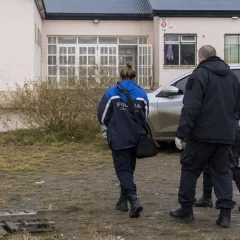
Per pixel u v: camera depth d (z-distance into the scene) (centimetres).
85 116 1495
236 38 3466
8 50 2742
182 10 3403
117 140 748
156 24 3438
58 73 1681
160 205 831
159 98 1336
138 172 1108
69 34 3497
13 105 1566
